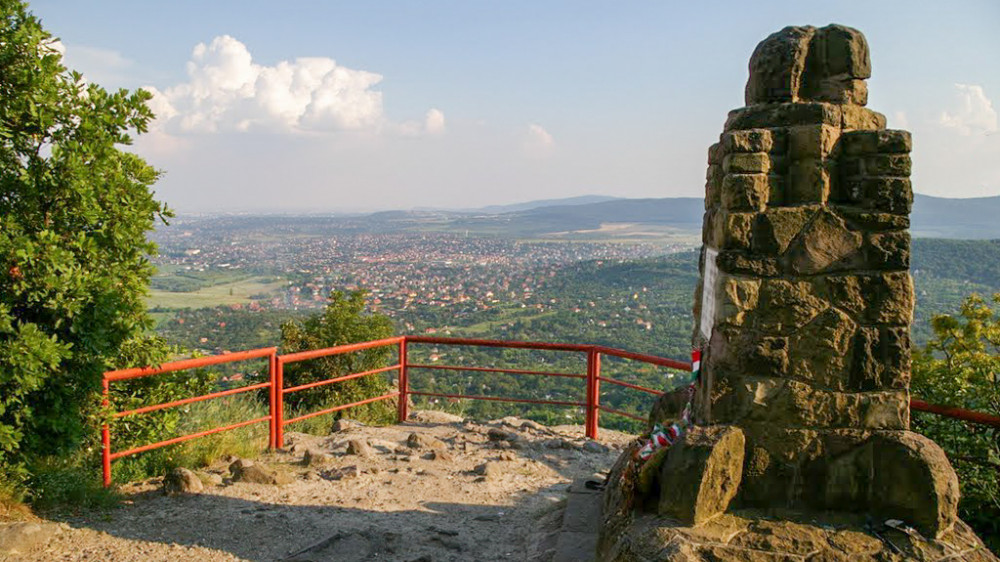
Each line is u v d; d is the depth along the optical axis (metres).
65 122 5.82
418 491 7.04
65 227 5.81
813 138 4.37
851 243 4.32
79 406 5.96
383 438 9.09
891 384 4.31
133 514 5.95
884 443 4.19
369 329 13.20
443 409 14.17
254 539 5.54
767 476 4.32
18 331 5.31
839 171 4.43
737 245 4.36
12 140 5.61
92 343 5.69
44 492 5.72
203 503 6.30
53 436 5.69
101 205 5.97
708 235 5.14
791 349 4.32
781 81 4.52
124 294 6.17
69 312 5.49
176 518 5.90
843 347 4.30
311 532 5.75
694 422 4.78
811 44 4.59
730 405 4.38
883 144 4.32
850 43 4.51
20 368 5.05
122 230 5.96
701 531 4.01
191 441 7.77
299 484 7.04
